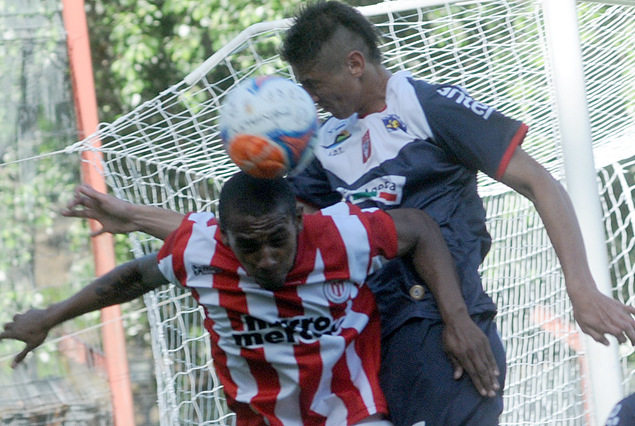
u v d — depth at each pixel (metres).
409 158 8.67
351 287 8.24
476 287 8.75
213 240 8.09
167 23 30.05
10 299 20.84
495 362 8.44
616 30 15.09
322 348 8.21
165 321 13.53
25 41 21.34
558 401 15.32
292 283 8.01
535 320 15.59
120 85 29.44
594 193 12.16
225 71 28.70
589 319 7.84
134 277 8.66
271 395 8.35
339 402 8.39
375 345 8.66
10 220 21.14
